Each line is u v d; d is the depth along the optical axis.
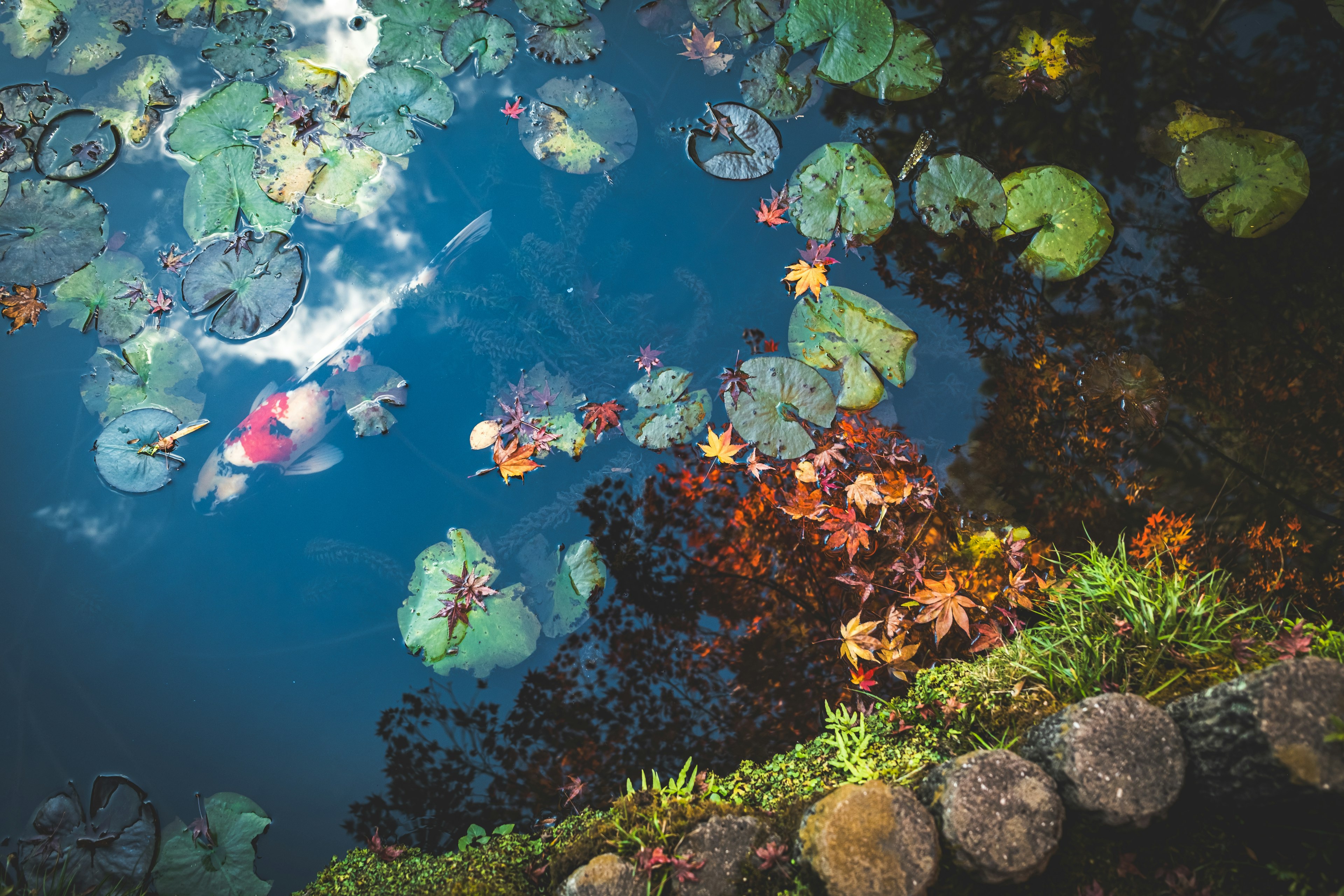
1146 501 2.44
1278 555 2.34
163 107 3.11
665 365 2.68
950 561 2.38
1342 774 1.30
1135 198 2.78
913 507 2.47
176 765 2.33
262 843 2.23
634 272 2.80
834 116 3.01
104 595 2.55
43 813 2.27
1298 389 2.51
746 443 2.52
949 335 2.67
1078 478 2.48
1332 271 2.62
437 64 3.14
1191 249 2.71
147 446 2.67
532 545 2.52
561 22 3.19
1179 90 2.90
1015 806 1.47
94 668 2.47
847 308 2.60
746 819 1.70
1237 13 3.02
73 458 2.69
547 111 3.01
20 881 2.19
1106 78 2.96
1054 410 2.56
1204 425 2.51
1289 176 2.65
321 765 2.33
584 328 2.72
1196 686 1.70
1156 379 2.53
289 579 2.55
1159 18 3.04
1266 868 1.49
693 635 2.42
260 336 2.80
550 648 2.42
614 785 2.23
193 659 2.48
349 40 3.22
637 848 1.75
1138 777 1.48
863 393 2.55
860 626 2.26
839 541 2.38
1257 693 1.37
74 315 2.83
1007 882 1.48
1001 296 2.72
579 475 2.62
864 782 1.72
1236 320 2.61
